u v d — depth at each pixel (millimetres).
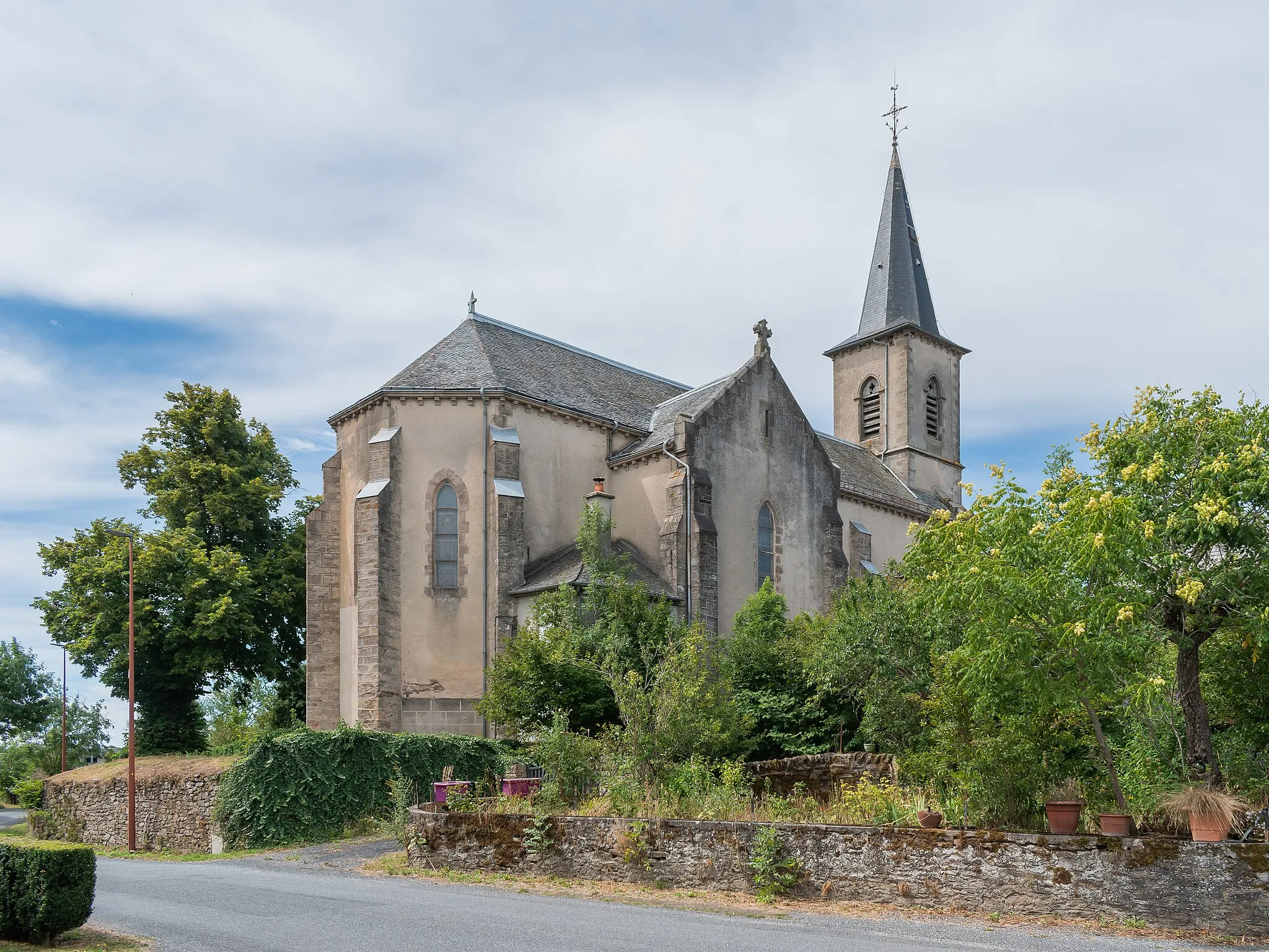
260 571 45812
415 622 37344
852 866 16531
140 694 44062
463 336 42906
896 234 67062
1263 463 16234
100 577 42656
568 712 28750
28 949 13664
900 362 63812
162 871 23406
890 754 24688
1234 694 18578
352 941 13648
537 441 39906
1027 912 15125
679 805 20188
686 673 25641
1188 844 14312
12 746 75812
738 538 40844
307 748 29453
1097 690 16328
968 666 17672
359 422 40250
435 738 31844
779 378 43969
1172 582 16828
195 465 45625
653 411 46094
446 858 20891
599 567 34094
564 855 19391
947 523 18484
